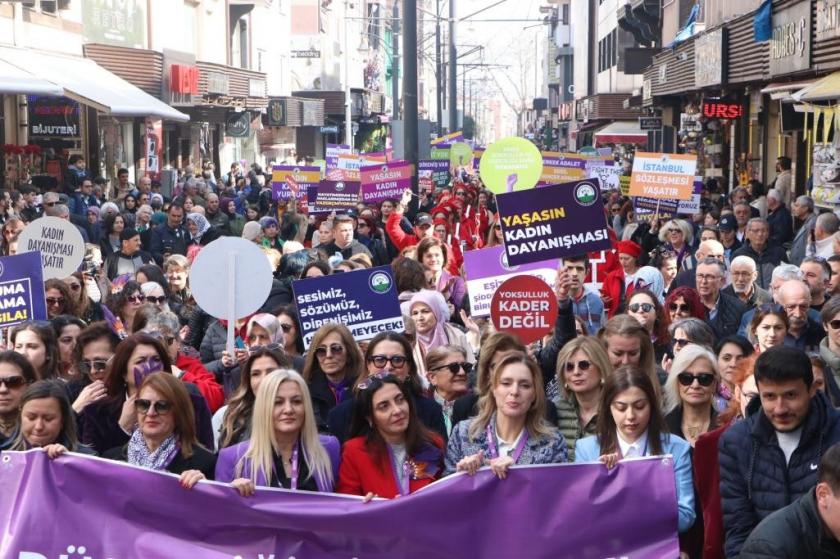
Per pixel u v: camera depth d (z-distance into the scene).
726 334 10.65
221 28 50.84
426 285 11.66
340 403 7.84
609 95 54.16
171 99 37.84
